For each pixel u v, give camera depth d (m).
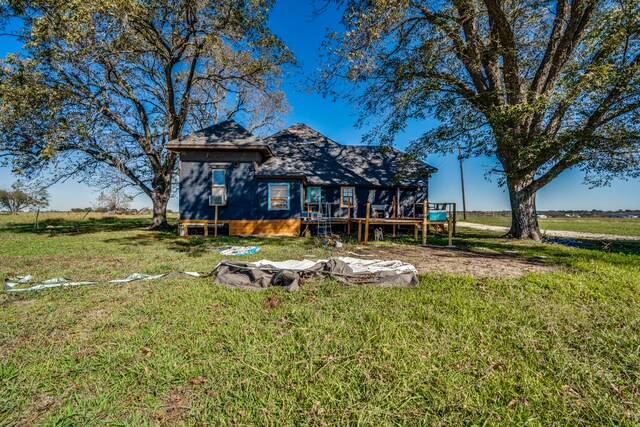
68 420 1.76
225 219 13.34
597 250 9.12
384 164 17.86
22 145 13.21
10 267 6.03
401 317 3.21
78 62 11.81
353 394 1.98
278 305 3.66
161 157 16.47
